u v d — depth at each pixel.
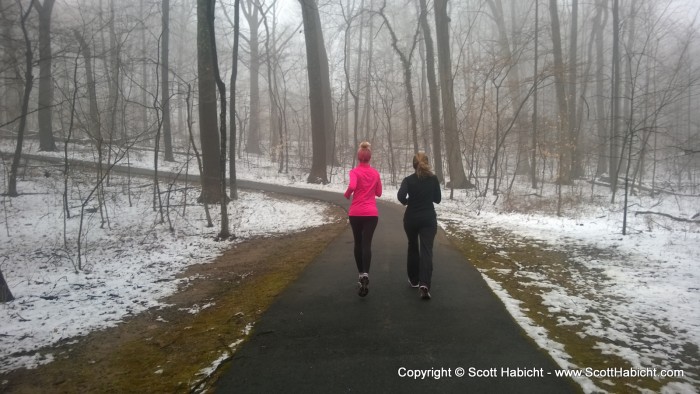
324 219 12.45
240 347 3.81
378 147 31.11
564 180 23.66
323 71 29.48
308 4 21.47
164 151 29.19
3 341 4.46
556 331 4.14
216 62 10.20
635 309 4.78
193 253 9.24
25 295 6.21
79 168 18.36
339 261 6.83
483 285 5.50
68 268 8.37
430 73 21.28
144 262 8.44
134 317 5.17
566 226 10.78
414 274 5.35
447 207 16.12
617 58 20.83
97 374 3.69
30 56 13.62
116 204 15.59
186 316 5.12
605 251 7.78
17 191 16.72
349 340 3.87
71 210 14.99
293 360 3.51
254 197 17.30
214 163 15.71
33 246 11.08
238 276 6.93
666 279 5.92
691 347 3.81
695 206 18.48
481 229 10.27
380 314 4.50
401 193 5.08
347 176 25.80
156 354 4.01
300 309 4.70
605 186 25.23
